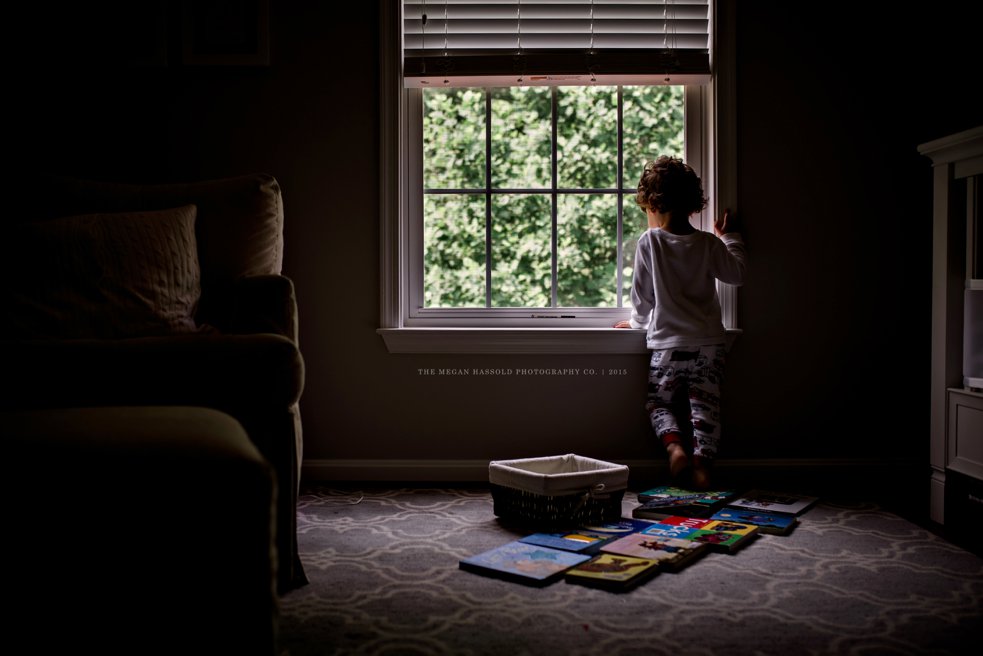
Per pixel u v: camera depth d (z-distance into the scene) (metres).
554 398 2.89
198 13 2.82
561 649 1.44
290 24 2.84
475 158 2.94
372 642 1.47
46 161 2.80
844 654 1.42
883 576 1.86
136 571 1.08
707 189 2.88
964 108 2.85
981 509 2.15
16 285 1.80
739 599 1.70
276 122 2.85
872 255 2.87
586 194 2.94
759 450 2.88
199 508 1.10
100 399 1.46
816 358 2.88
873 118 2.85
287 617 1.59
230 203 2.21
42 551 1.07
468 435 2.89
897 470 2.88
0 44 2.78
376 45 2.84
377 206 2.86
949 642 1.48
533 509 2.24
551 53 2.83
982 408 2.15
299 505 2.55
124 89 2.82
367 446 2.90
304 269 2.88
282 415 1.59
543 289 2.95
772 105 2.85
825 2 2.84
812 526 2.30
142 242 1.96
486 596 1.72
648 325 2.79
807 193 2.86
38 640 1.07
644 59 2.82
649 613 1.62
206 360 1.50
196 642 1.09
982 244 2.27
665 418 2.70
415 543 2.12
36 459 1.10
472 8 2.85
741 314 2.86
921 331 2.88
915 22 2.85
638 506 2.47
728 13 2.82
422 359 2.88
